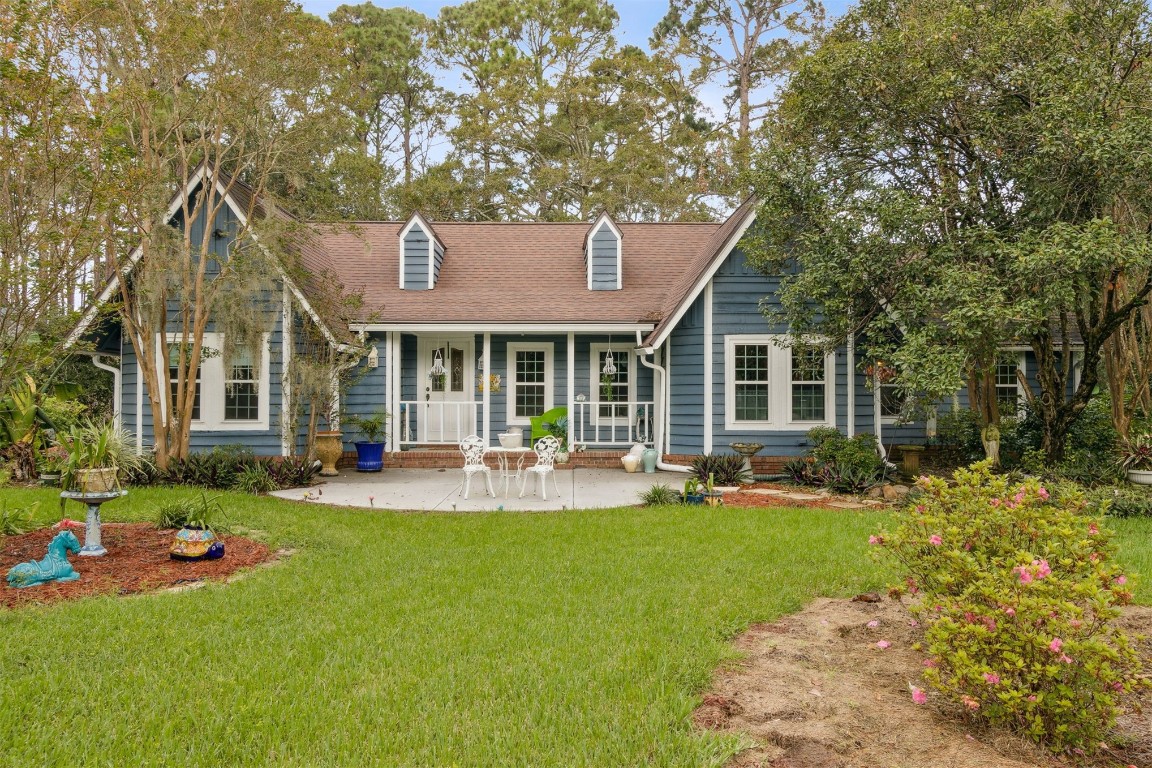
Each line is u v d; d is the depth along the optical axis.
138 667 4.39
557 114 34.25
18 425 13.21
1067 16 10.53
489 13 36.31
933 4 12.11
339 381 14.68
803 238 11.84
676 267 17.84
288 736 3.59
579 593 5.96
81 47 9.79
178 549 6.95
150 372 12.41
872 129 12.00
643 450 15.20
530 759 3.39
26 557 7.19
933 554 4.41
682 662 4.40
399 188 32.62
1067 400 16.58
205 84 12.55
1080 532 4.17
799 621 5.36
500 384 17.14
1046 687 3.53
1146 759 3.45
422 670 4.34
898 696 4.04
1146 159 9.39
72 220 7.43
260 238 12.59
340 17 35.25
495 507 10.81
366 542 8.05
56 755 3.38
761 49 32.97
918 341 10.45
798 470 12.96
